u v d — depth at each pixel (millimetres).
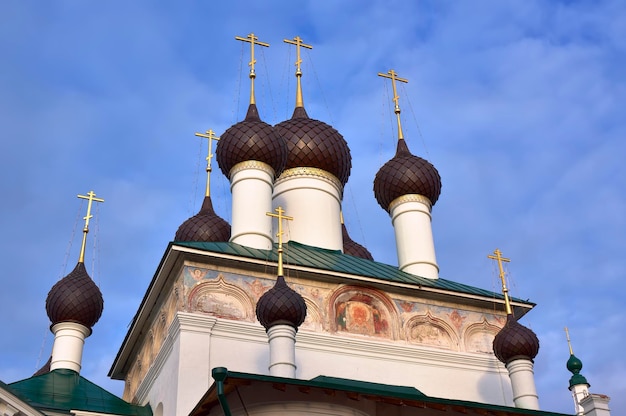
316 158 36062
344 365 27516
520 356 27234
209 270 27875
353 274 29188
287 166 35969
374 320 29000
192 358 25797
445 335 29719
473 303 30703
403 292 29984
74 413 26703
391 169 35844
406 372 28250
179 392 25062
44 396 28766
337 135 36875
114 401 29406
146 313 30469
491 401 28781
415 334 29266
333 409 21750
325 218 35062
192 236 38906
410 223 34781
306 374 26812
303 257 30703
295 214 34906
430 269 33500
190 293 27156
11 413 20688
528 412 22328
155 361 28438
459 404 21625
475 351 29719
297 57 40531
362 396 21078
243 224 31703
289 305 24328
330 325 28219
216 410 21562
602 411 26938
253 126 33531
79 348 34656
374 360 28031
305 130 36375
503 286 29156
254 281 28219
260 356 26609
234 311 27344
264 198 32562
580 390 30844
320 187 35750
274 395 21547
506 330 27656
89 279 35969
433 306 30156
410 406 22188
